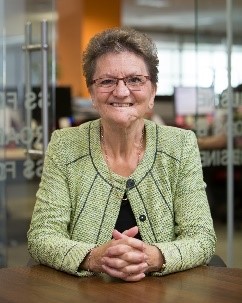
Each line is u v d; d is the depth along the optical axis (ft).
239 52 14.82
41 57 12.69
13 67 12.94
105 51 7.36
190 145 8.00
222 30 15.03
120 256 6.51
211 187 14.53
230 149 14.75
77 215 7.63
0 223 13.37
